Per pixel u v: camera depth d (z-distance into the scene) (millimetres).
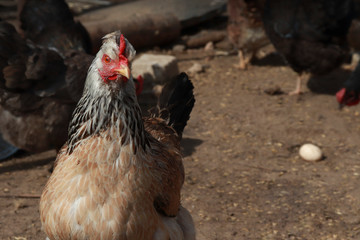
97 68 3502
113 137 3574
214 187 7246
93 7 16609
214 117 9836
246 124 9562
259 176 7605
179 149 4988
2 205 6598
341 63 10578
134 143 3637
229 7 12203
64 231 3672
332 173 7711
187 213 4562
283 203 6812
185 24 14984
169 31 13969
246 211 6602
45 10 9000
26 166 7832
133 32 13258
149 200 3750
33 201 6742
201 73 12234
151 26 13602
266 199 6926
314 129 9344
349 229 6188
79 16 15352
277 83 11766
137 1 16953
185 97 5441
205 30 15430
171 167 4207
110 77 3459
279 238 5992
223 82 11734
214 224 6273
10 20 14719
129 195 3617
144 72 10875
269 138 8984
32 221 6258
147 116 5285
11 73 6699
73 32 9055
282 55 10852
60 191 3643
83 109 3637
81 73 7129
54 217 3678
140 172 3676
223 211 6590
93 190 3574
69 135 3783
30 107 6898
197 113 10016
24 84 6793
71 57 7387
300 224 6305
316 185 7320
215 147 8602
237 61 13258
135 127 3643
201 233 6059
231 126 9461
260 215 6512
